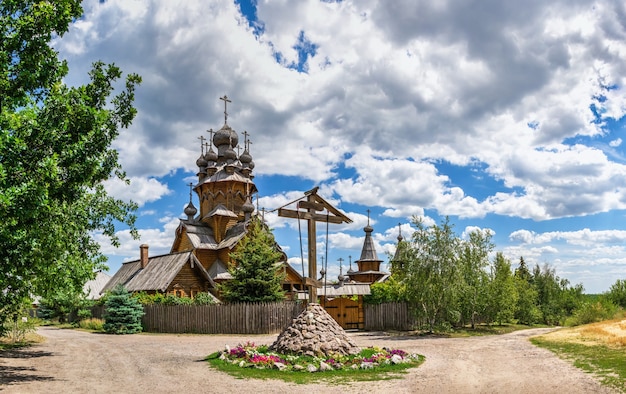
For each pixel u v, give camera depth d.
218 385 14.56
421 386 14.43
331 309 46.16
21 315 27.30
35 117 14.88
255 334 36.31
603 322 37.53
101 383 14.88
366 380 15.43
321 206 21.62
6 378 15.34
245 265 40.19
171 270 47.09
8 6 15.39
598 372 15.69
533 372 16.61
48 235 15.83
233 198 59.47
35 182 13.95
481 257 40.91
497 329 41.56
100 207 21.50
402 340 31.39
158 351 24.09
